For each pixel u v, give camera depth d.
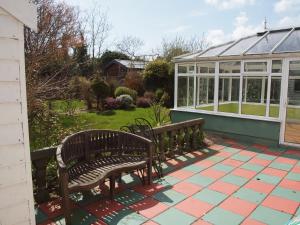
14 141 1.95
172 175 5.06
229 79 8.37
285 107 7.14
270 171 5.37
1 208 1.96
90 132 4.29
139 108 16.19
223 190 4.42
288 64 7.00
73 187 3.23
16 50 1.90
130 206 3.79
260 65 7.54
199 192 4.32
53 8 9.60
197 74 9.02
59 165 3.14
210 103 8.76
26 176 2.04
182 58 9.34
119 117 12.68
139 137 4.64
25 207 2.07
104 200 3.96
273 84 7.32
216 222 3.42
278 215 3.63
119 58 28.70
